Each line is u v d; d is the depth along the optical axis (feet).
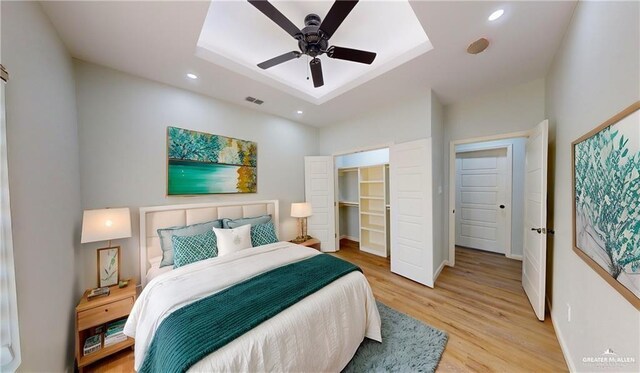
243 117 10.81
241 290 5.06
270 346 3.75
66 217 5.41
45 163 4.46
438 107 10.31
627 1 3.05
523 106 8.88
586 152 4.19
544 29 5.69
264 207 11.25
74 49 6.12
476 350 5.67
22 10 3.88
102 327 6.05
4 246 3.00
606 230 3.41
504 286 9.14
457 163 14.76
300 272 6.01
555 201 6.59
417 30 6.90
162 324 4.05
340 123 13.41
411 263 9.96
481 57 6.96
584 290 4.43
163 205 8.25
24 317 3.59
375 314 6.02
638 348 2.81
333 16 4.95
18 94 3.67
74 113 6.30
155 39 5.86
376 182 13.88
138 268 7.67
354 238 16.94
